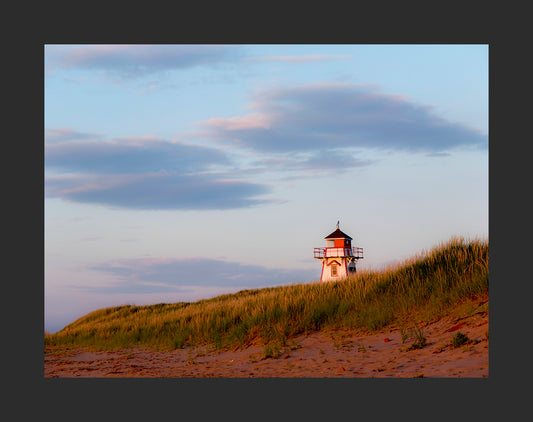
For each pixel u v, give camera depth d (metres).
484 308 16.25
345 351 16.44
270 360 17.12
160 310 50.22
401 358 14.26
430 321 17.22
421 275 20.62
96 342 33.22
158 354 22.92
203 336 24.42
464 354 13.27
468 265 19.52
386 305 19.50
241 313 24.94
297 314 21.31
